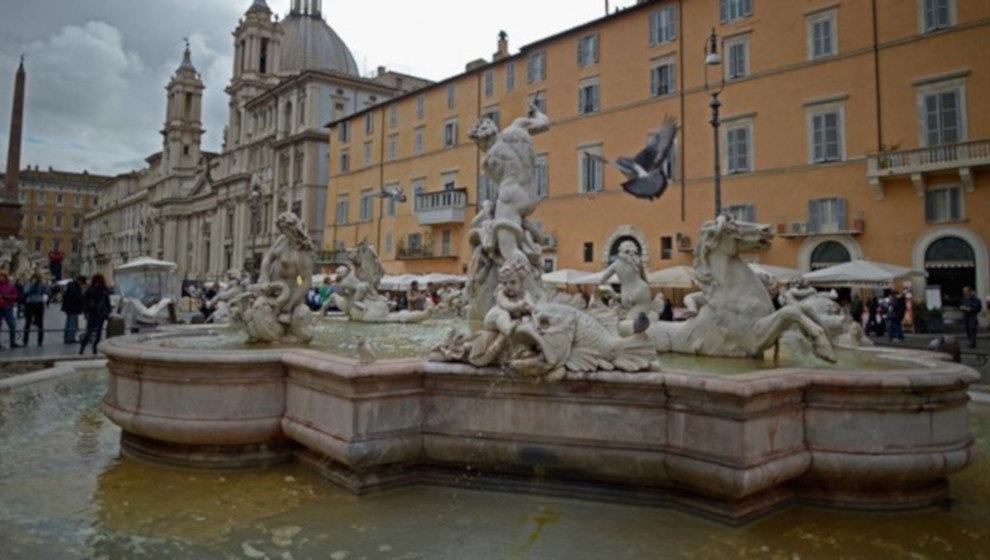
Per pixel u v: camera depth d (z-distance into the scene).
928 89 24.52
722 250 5.80
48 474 4.96
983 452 5.73
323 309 12.30
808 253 27.02
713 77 30.16
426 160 45.75
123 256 110.00
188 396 5.01
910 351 6.35
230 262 69.88
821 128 26.95
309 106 57.34
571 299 6.77
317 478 4.82
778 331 5.37
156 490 4.57
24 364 10.98
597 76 34.81
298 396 4.98
